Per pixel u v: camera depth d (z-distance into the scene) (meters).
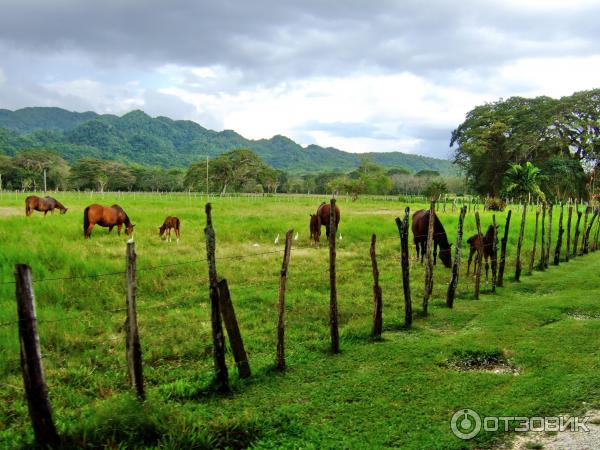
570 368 6.03
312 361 6.41
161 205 34.03
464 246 16.75
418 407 5.07
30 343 4.05
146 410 4.64
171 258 12.29
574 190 52.94
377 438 4.46
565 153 56.69
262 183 87.00
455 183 92.00
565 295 10.12
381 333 7.60
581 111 55.06
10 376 5.64
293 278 11.16
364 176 64.56
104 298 8.84
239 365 5.81
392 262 13.77
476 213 11.14
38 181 90.94
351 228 19.33
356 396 5.35
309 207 38.28
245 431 4.57
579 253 16.72
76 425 4.39
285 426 4.68
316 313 8.53
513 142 54.81
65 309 8.21
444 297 10.08
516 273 12.16
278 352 6.09
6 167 82.38
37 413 4.11
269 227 18.81
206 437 4.43
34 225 16.50
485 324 8.12
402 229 8.02
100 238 15.65
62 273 9.98
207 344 6.88
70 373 5.81
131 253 4.84
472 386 5.57
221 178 81.31
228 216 24.39
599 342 6.95
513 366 6.30
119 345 6.82
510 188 44.72
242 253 14.05
